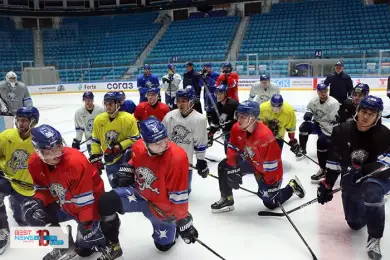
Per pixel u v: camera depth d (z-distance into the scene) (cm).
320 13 2248
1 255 300
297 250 298
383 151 277
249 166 382
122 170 276
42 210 267
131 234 336
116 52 2445
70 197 260
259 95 656
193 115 381
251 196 420
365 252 292
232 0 2433
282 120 488
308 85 1689
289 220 322
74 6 2836
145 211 284
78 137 520
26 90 619
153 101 498
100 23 2727
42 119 1073
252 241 315
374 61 1731
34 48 2495
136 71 2139
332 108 507
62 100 1648
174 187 256
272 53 2058
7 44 2458
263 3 2525
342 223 345
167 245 300
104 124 391
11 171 324
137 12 2673
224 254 295
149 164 257
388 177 276
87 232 270
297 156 555
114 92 380
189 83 779
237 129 351
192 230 264
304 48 2012
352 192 301
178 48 2333
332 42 2016
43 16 2612
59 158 244
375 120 270
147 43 2466
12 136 317
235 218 362
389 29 2011
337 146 296
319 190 321
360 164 288
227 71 731
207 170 388
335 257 285
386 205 386
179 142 392
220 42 2262
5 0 2645
